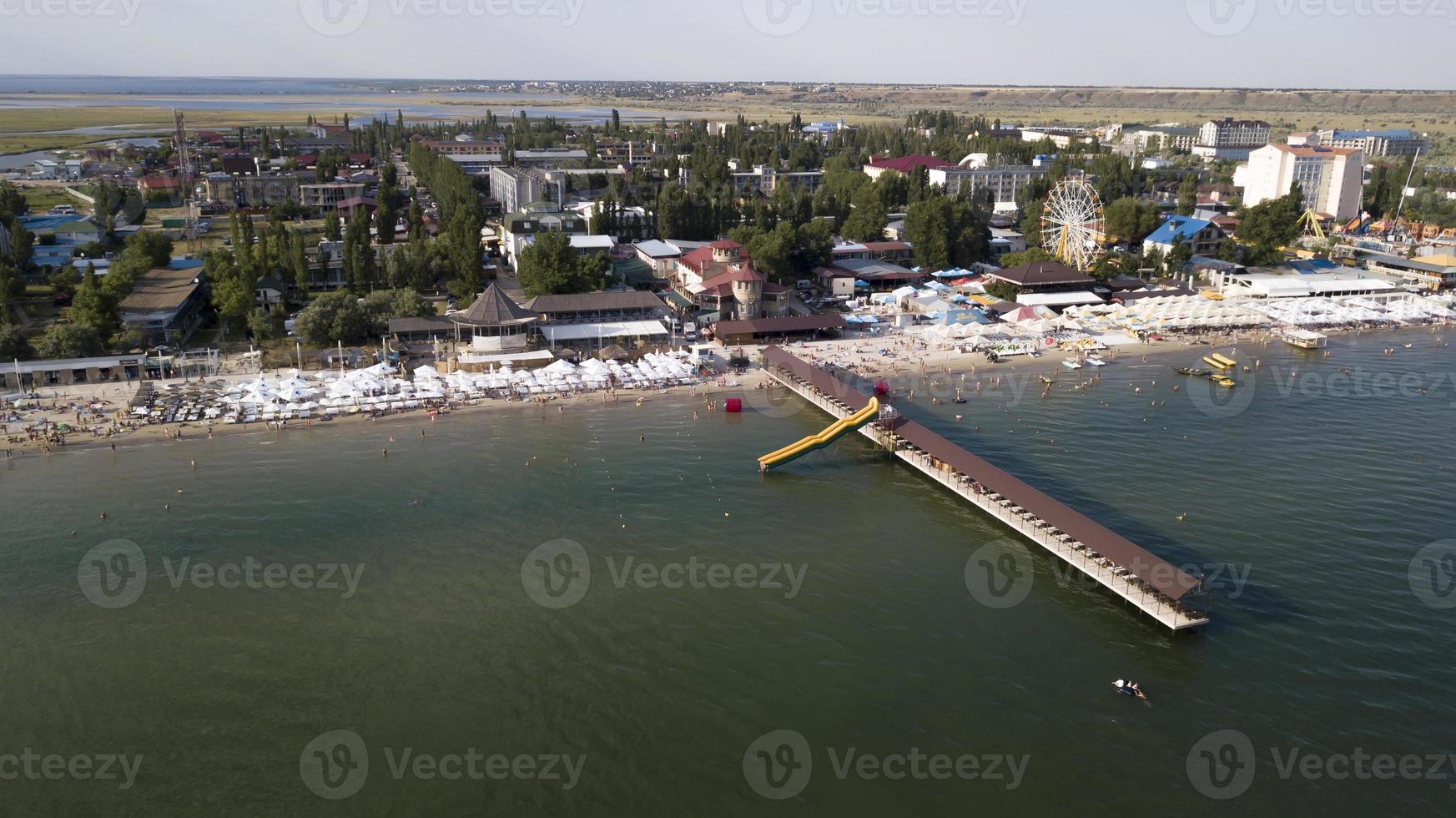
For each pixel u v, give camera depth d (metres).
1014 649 98.00
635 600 106.69
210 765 80.94
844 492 137.75
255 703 88.88
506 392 177.00
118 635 98.69
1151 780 79.75
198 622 101.31
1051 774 80.38
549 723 86.62
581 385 180.88
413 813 76.00
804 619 103.50
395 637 99.25
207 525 122.69
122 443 149.12
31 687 90.62
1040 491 136.88
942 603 106.81
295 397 165.25
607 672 93.94
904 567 115.06
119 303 199.50
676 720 87.19
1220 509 131.25
